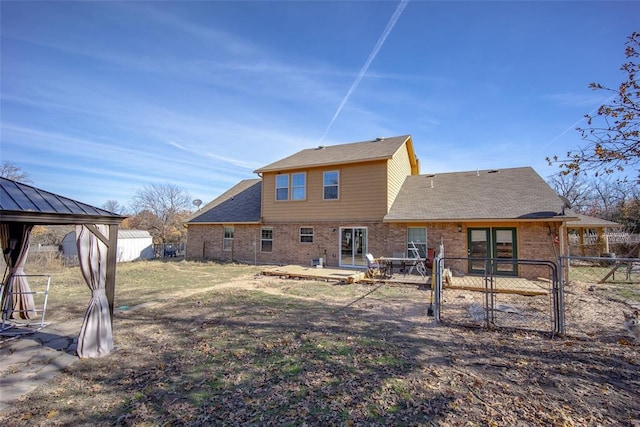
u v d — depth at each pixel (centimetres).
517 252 1305
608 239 1916
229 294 1014
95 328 520
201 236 2167
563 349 535
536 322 697
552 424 325
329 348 543
